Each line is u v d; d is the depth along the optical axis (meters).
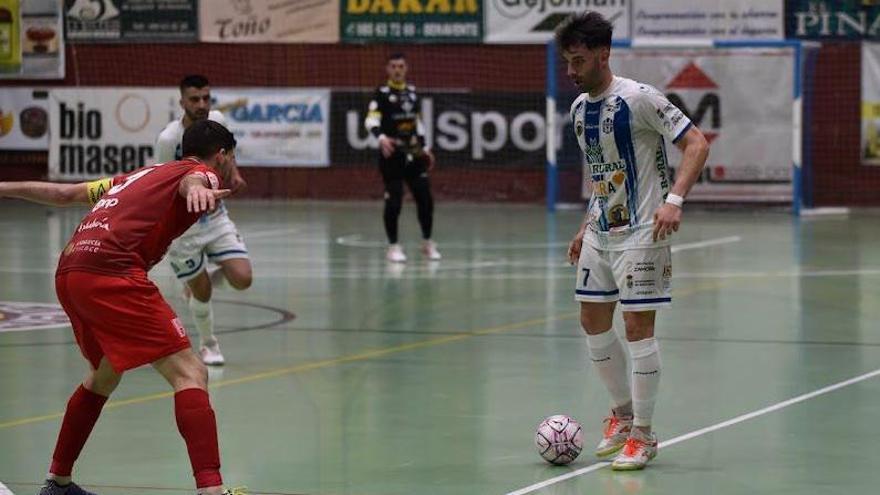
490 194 34.62
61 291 7.55
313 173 35.19
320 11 34.88
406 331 15.08
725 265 21.56
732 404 10.97
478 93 34.41
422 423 10.27
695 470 8.79
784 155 32.47
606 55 8.82
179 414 7.37
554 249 24.16
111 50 35.72
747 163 32.66
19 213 32.38
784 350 13.63
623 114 8.74
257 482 8.45
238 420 10.39
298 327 15.39
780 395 11.33
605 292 9.08
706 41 32.12
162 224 7.64
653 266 8.79
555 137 33.53
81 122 35.28
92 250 7.48
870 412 10.63
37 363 12.98
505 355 13.45
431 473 8.71
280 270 20.97
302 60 35.06
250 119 35.19
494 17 34.16
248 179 35.41
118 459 9.09
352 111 34.88
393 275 20.33
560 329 15.17
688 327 15.19
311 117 34.97
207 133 8.12
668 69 32.66
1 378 12.19
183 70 35.50
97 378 7.82
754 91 32.34
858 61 32.72
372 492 8.22
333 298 17.81
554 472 8.76
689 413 10.63
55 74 35.88
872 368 12.62
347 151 34.97
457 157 34.66
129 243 7.53
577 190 33.66
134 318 7.41
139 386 11.83
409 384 11.91
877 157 32.88
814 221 30.27
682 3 33.06
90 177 35.28
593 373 12.42
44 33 35.84
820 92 33.00
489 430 10.04
